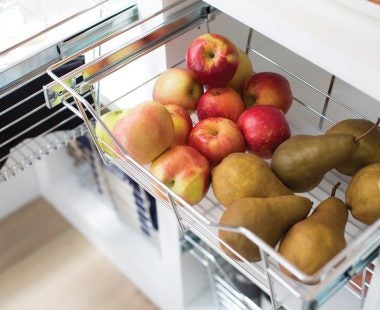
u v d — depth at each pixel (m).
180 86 0.83
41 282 1.56
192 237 1.20
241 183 0.72
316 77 0.99
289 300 0.70
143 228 1.47
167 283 1.39
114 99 0.95
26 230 1.65
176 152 0.76
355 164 0.77
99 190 1.58
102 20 0.84
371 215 0.71
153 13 0.81
